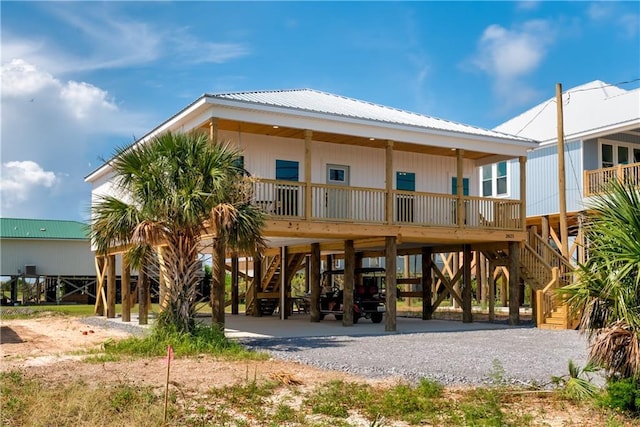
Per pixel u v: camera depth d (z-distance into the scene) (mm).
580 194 23578
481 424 7148
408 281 23328
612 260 7891
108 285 23141
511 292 20297
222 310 14477
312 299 21172
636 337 7695
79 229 40656
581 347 13938
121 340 14125
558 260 20641
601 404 7988
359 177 19844
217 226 13023
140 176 13258
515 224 20406
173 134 14844
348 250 19422
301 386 9414
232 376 10156
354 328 18594
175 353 12445
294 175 18734
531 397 8688
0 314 26672
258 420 7477
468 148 19297
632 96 25391
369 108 21031
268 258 26281
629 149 25281
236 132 17844
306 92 22281
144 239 12922
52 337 17250
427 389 8812
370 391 8938
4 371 10656
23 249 38438
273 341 15031
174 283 13867
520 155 20391
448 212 19734
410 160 21000
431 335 16672
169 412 7598
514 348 13750
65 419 7285
